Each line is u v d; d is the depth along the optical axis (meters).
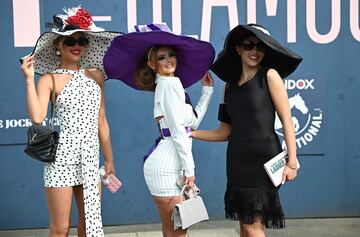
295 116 6.73
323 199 6.84
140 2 6.50
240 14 6.59
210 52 4.90
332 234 6.36
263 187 4.58
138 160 6.67
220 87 6.64
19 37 6.40
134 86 5.21
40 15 6.41
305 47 6.67
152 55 4.74
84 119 4.77
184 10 6.54
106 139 5.16
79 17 4.79
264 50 4.63
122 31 6.51
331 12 6.65
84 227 5.04
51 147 4.65
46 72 5.12
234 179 4.67
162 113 4.65
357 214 6.87
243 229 4.70
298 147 6.77
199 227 6.64
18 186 6.56
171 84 4.61
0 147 6.49
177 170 4.64
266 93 4.57
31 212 6.60
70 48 4.78
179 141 4.55
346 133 6.78
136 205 6.71
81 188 4.96
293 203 6.83
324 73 6.70
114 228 6.64
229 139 4.75
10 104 6.44
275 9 6.61
